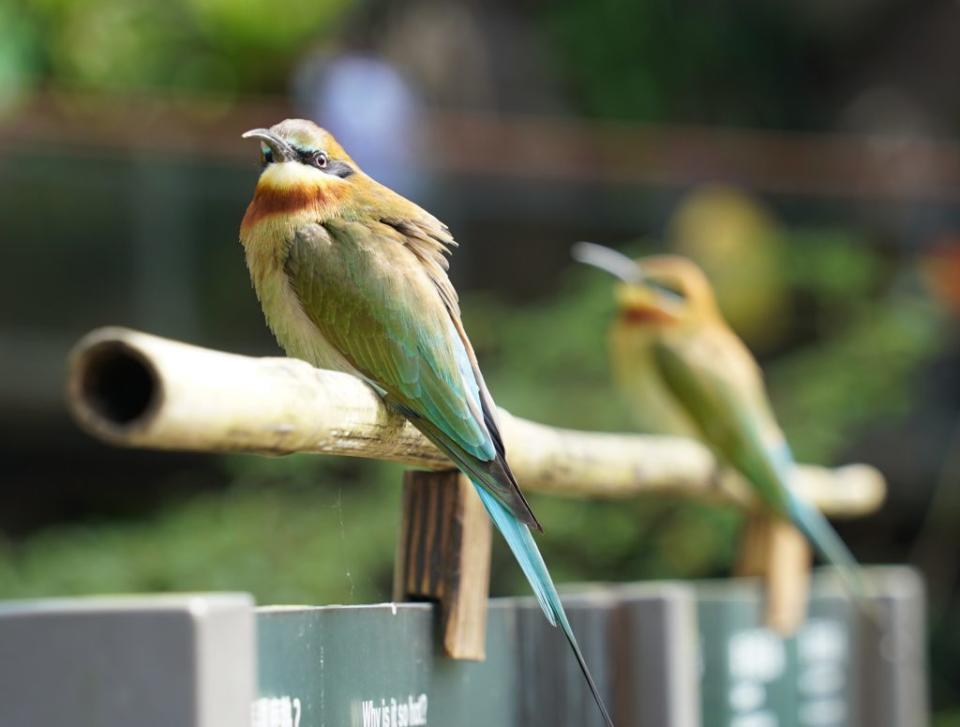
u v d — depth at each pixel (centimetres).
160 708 267
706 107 1873
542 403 1389
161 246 1399
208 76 1608
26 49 1485
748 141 1591
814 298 1631
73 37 1521
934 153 1603
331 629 354
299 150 527
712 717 608
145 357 272
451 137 1498
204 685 268
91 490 1563
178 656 268
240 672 279
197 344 1416
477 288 1505
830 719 678
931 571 1678
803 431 1466
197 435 293
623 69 1834
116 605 270
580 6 1841
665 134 1664
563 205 1520
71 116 1353
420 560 414
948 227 1596
